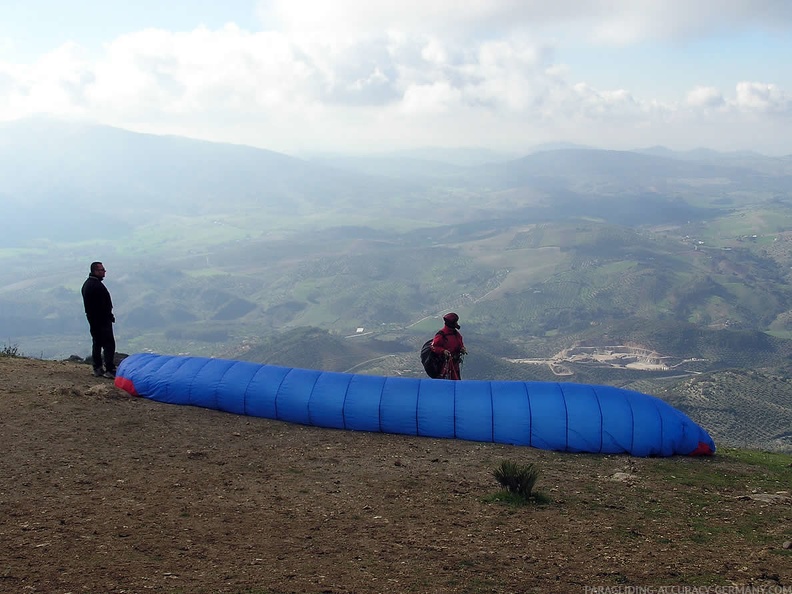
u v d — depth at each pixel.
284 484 9.80
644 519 8.95
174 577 6.21
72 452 10.43
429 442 13.09
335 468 10.88
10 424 11.47
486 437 13.34
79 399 13.49
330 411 13.82
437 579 6.51
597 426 13.09
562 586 6.48
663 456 13.20
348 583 6.31
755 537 8.32
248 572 6.45
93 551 6.73
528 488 9.68
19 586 5.78
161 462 10.44
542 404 13.39
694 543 8.00
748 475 11.96
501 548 7.52
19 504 8.08
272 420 14.10
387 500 9.29
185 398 14.55
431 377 15.46
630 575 6.81
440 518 8.58
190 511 8.27
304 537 7.61
